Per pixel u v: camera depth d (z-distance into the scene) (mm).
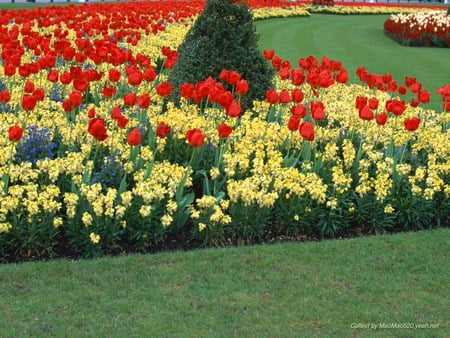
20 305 5262
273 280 5809
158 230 6508
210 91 7574
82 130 7688
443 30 25656
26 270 5820
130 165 6914
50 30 16328
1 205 6137
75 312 5199
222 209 6793
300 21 34781
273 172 7027
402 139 8344
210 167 7395
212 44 9492
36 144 7434
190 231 6727
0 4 32812
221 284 5695
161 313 5215
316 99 10094
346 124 8781
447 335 5109
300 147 7926
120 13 19641
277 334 5020
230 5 9586
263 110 9359
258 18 33344
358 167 7535
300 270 6008
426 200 7324
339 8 43656
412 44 25891
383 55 22625
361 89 11969
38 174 6898
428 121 9789
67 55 9984
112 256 6285
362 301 5539
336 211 7113
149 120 8250
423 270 6133
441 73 19141
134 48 14625
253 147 7566
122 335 4914
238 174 7227
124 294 5480
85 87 7941
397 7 48281
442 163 7984
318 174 7449
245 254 6273
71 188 6602
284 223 6926
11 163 6672
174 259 6125
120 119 6898
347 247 6539
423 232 7051
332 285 5777
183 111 8477
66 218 6570
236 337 4953
